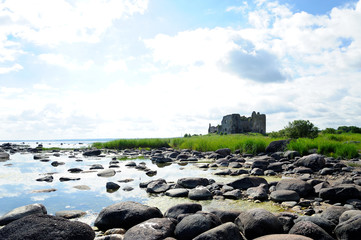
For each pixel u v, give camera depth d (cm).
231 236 310
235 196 560
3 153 1566
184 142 2189
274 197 538
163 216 437
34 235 292
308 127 1870
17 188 668
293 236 289
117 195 595
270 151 1445
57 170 994
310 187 575
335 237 344
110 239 335
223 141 1895
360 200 491
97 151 1741
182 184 671
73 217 443
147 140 2502
